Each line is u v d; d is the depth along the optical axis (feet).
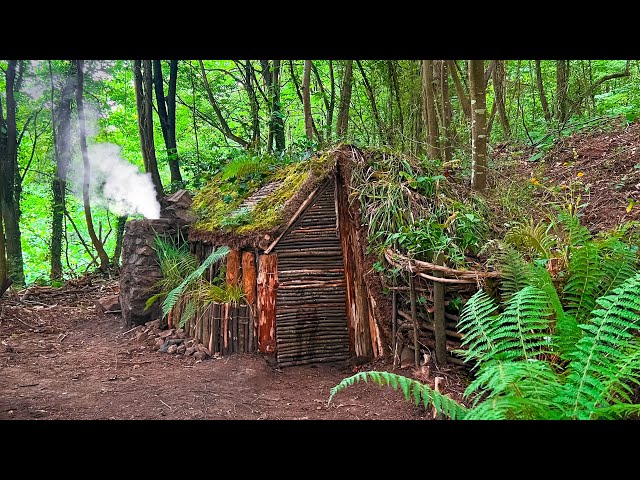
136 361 15.75
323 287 16.19
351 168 16.43
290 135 32.89
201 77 35.96
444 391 11.85
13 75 29.71
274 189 18.20
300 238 16.28
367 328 15.97
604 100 32.86
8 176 30.37
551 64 36.52
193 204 22.49
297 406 12.12
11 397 12.34
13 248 30.63
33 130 38.14
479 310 10.91
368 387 13.21
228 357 15.85
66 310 23.49
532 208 19.47
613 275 12.19
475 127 18.17
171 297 16.94
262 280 15.96
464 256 14.61
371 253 15.69
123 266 20.12
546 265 13.46
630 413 9.39
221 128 35.58
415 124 27.09
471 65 17.92
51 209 40.32
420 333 14.10
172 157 29.45
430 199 16.60
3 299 24.13
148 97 29.09
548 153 25.80
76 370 14.78
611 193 20.02
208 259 16.84
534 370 8.45
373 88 28.81
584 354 9.47
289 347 15.84
